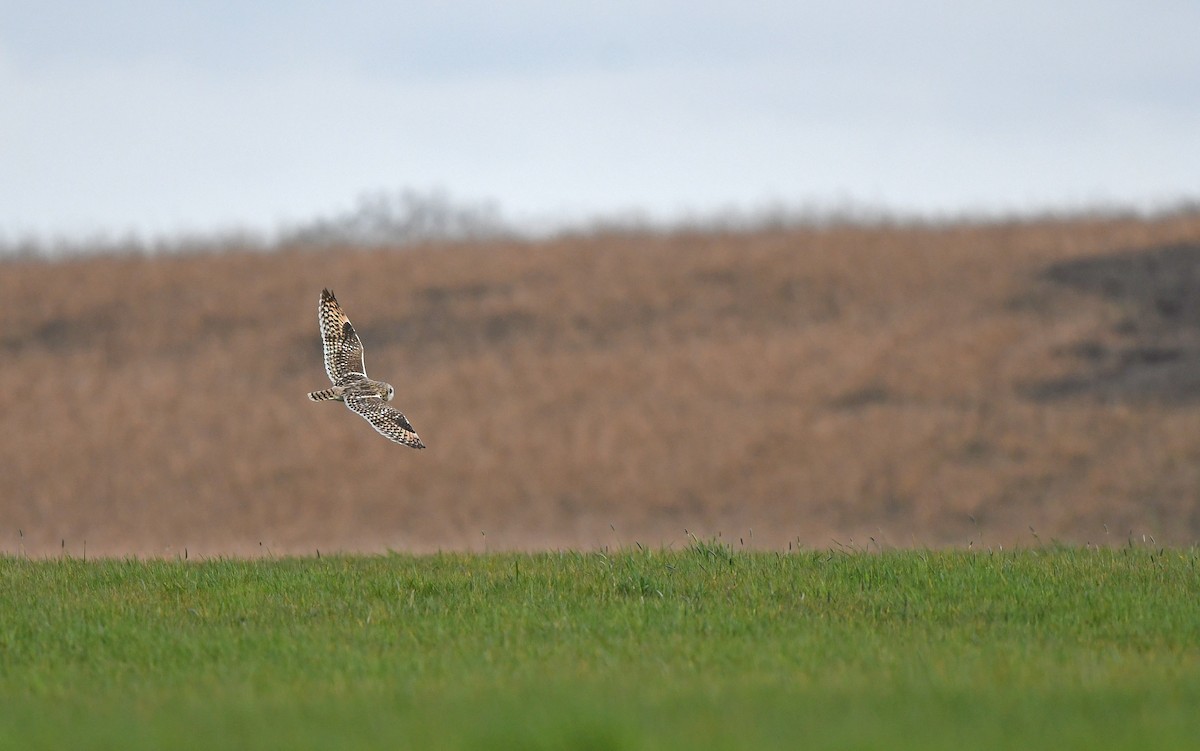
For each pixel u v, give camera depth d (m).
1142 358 163.75
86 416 166.12
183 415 166.25
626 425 156.25
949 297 188.25
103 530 133.12
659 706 31.86
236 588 48.97
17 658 39.75
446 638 41.47
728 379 167.62
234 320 196.50
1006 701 32.31
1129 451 138.00
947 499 131.62
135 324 196.62
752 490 137.75
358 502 140.38
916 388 160.50
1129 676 35.72
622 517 133.75
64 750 29.06
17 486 146.12
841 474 139.50
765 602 46.34
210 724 31.12
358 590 49.00
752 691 33.88
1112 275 188.00
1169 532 120.06
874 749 27.92
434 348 184.25
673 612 44.59
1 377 178.50
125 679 37.22
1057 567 53.16
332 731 30.09
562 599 47.06
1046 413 149.50
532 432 156.38
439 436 157.12
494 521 133.88
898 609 45.56
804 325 184.00
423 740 28.75
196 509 139.75
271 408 167.88
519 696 33.03
